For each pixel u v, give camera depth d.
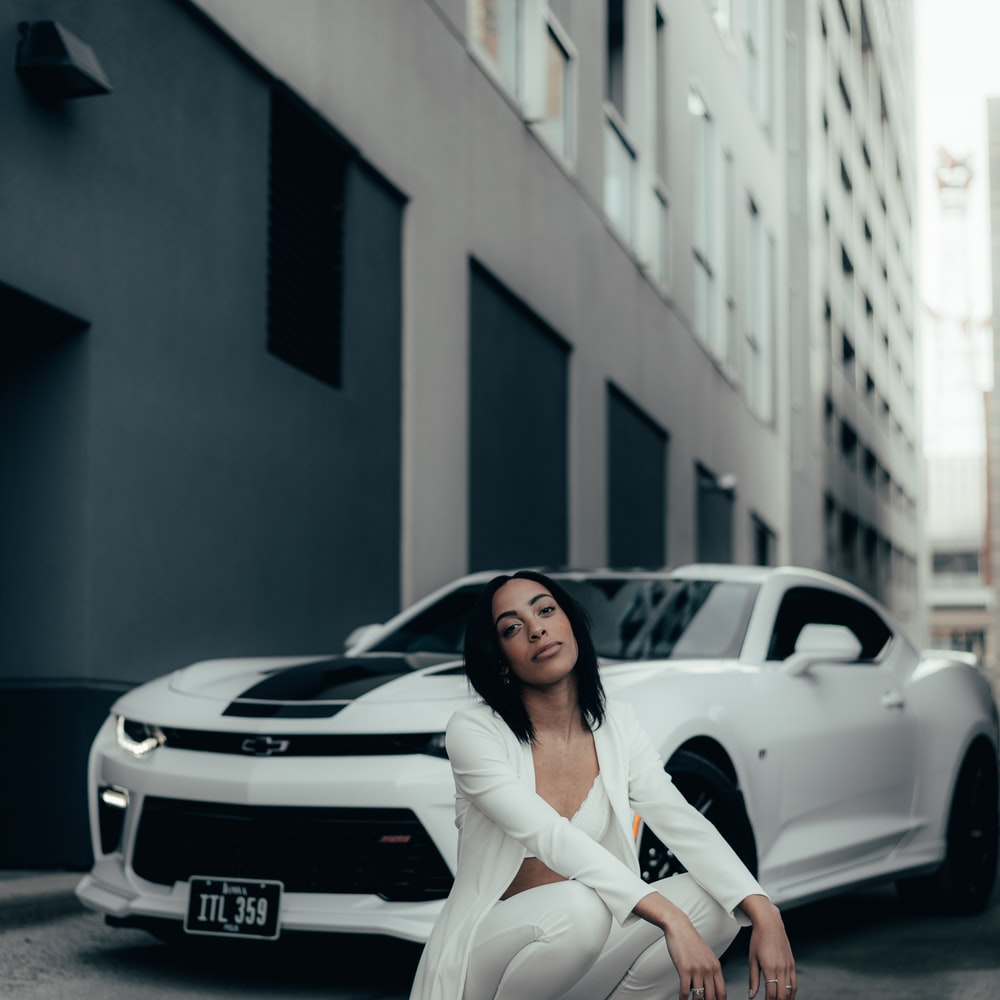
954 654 6.84
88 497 6.18
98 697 6.14
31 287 5.84
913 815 5.90
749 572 5.73
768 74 23.31
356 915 3.99
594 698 3.00
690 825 2.98
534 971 2.82
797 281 26.20
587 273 13.18
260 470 7.58
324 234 8.51
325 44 8.33
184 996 4.14
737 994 4.39
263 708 4.28
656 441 15.90
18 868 6.06
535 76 11.74
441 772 4.03
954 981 4.71
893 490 48.78
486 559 10.80
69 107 6.10
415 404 9.45
